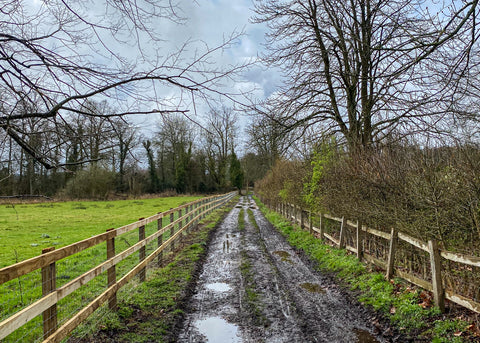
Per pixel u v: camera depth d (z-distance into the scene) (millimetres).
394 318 4680
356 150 8859
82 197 36750
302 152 13500
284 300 5902
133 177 43375
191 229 14141
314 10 11336
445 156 5594
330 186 9391
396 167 6223
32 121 3004
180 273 7438
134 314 5059
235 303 5797
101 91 3059
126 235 12273
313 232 11867
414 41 5609
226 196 37094
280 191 18359
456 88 5133
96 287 6535
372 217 6941
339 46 10867
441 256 4684
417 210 5613
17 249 11141
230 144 54062
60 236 13852
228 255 9703
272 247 11023
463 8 4410
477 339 3729
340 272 7168
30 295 6133
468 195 4473
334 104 12000
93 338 4152
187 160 52938
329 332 4605
